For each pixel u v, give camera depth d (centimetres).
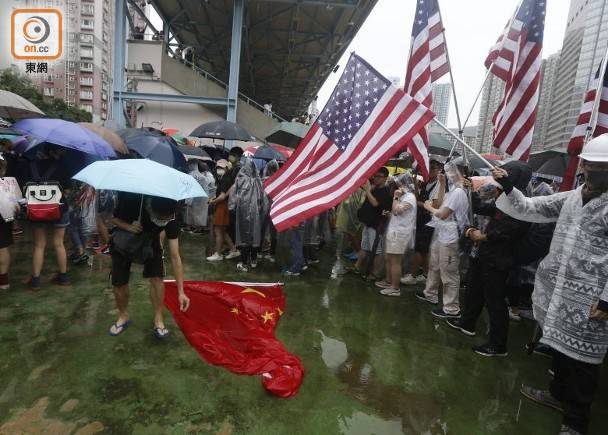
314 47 1830
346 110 363
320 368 322
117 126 785
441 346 374
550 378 331
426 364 340
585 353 242
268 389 279
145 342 337
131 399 264
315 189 354
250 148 1025
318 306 451
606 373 355
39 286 427
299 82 2514
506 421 272
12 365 290
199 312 351
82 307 392
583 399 250
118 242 312
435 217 444
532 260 341
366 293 504
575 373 253
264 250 670
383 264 557
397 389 301
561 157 612
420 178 568
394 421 264
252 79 2300
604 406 304
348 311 442
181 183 287
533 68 436
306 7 1394
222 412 259
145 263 328
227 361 304
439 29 445
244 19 1530
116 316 378
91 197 520
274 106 3303
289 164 399
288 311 431
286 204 352
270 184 402
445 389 305
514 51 451
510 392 307
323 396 285
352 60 367
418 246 542
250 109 1522
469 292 394
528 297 470
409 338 386
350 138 357
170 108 1455
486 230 360
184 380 288
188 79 1452
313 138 392
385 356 349
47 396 260
